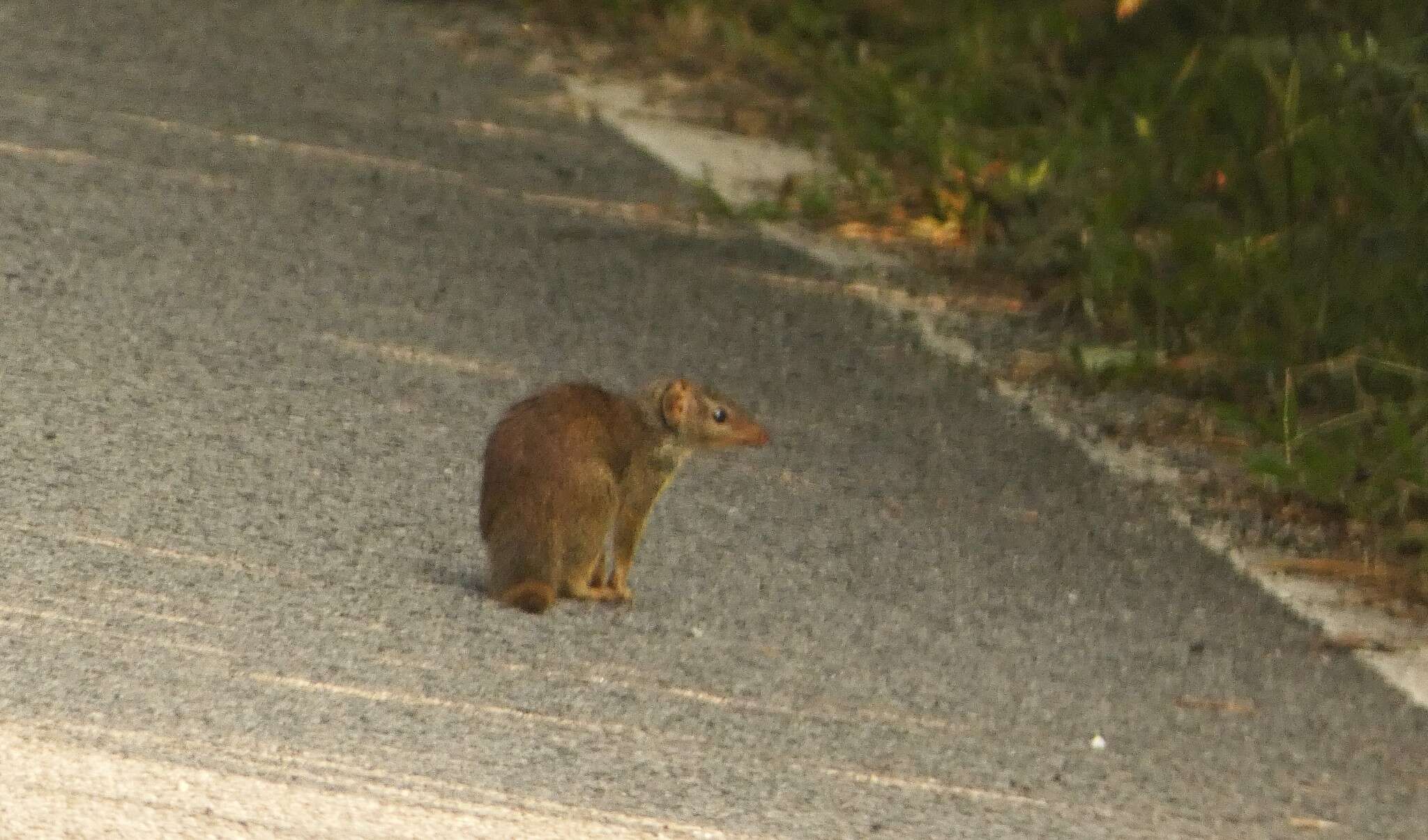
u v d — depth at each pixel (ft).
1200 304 46.52
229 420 37.60
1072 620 32.30
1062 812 25.90
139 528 32.30
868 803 25.68
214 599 29.94
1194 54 57.77
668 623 30.99
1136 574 34.40
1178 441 40.65
